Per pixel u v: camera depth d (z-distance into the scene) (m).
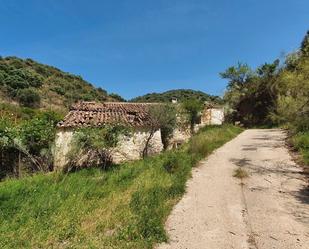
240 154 14.82
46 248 5.32
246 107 40.81
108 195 8.16
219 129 24.34
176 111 21.80
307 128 16.97
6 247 5.31
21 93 51.16
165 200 7.81
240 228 6.34
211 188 9.19
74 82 77.56
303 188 9.18
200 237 5.92
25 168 13.45
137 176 10.12
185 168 11.13
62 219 6.45
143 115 18.69
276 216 6.98
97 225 6.16
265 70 40.19
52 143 14.36
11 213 6.92
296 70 15.07
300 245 5.63
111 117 17.56
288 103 16.20
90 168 12.78
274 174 10.85
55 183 9.45
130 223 6.15
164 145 20.52
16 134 13.34
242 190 9.02
